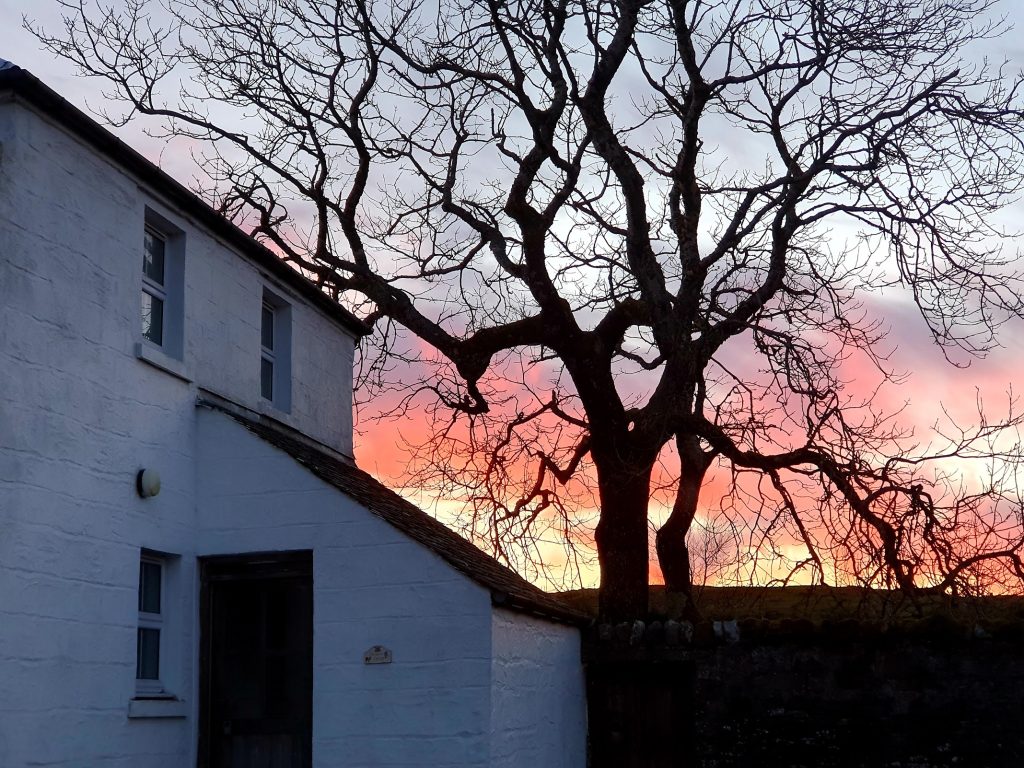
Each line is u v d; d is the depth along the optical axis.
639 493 16.78
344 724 9.93
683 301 16.08
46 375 8.79
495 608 10.06
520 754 10.64
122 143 9.77
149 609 10.29
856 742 12.49
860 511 13.83
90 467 9.24
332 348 15.36
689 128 16.36
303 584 10.59
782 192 16.41
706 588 18.36
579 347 16.58
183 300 11.01
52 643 8.59
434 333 17.38
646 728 13.45
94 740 8.98
